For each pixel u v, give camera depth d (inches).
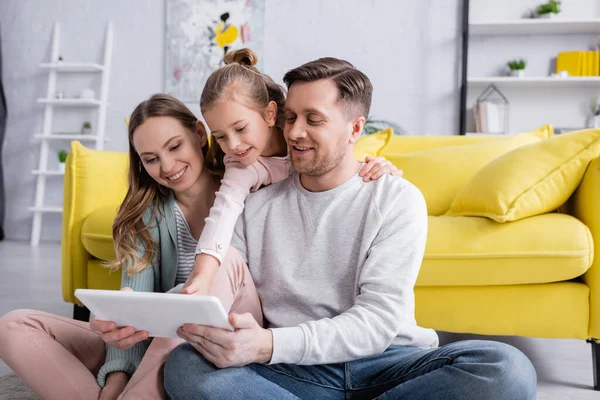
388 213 46.8
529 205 71.4
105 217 83.2
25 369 50.6
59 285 123.3
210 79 51.6
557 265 68.5
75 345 54.6
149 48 196.4
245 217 52.1
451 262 70.6
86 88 201.9
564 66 177.0
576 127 180.1
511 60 183.5
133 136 53.2
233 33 190.9
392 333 42.8
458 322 73.2
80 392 50.6
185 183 54.4
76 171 88.4
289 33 189.9
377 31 186.4
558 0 181.8
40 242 198.2
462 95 178.4
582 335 70.2
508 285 72.0
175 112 53.3
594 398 66.0
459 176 90.3
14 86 205.2
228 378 40.8
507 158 76.8
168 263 56.6
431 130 185.8
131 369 51.6
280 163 55.3
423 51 184.9
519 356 40.7
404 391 41.4
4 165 206.2
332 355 42.0
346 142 47.4
